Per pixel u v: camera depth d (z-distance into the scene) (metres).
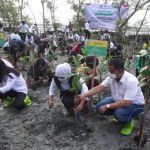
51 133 2.69
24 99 3.27
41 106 3.40
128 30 6.84
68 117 2.99
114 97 2.75
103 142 2.55
